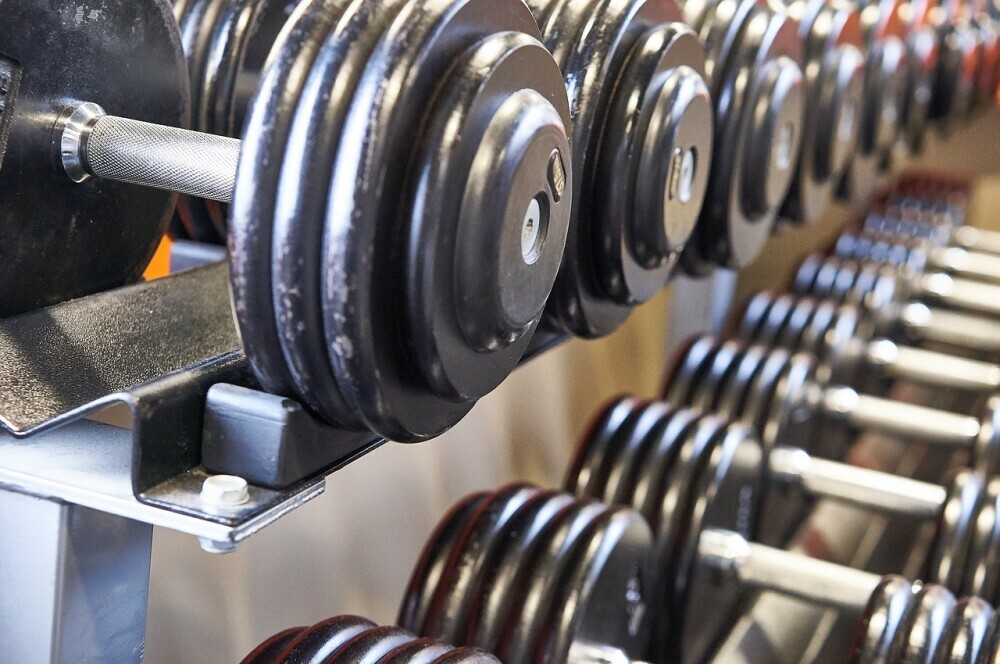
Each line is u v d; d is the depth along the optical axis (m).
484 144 0.71
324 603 1.56
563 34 0.96
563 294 1.00
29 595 0.77
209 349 0.84
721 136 1.25
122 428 0.82
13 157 0.78
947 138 2.89
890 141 2.08
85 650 0.80
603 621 1.23
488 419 1.94
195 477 0.73
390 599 1.73
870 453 2.62
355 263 0.67
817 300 2.57
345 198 0.66
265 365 0.72
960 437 2.04
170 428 0.71
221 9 1.07
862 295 2.58
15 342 0.77
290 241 0.67
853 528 2.32
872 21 1.89
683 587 1.52
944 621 1.17
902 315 2.71
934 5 2.43
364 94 0.67
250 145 0.67
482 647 1.14
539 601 1.14
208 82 1.06
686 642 1.58
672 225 1.02
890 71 1.91
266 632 1.44
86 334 0.82
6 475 0.74
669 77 0.99
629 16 0.96
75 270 0.87
